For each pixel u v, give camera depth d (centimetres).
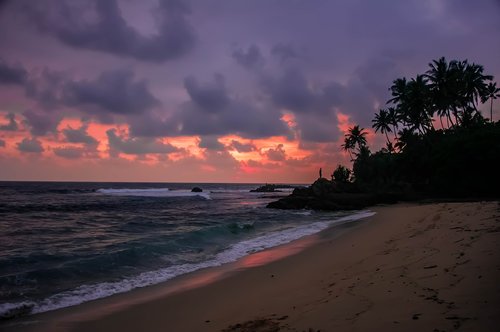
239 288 927
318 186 5691
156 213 3647
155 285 995
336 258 1183
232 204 5516
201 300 838
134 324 697
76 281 1021
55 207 4216
